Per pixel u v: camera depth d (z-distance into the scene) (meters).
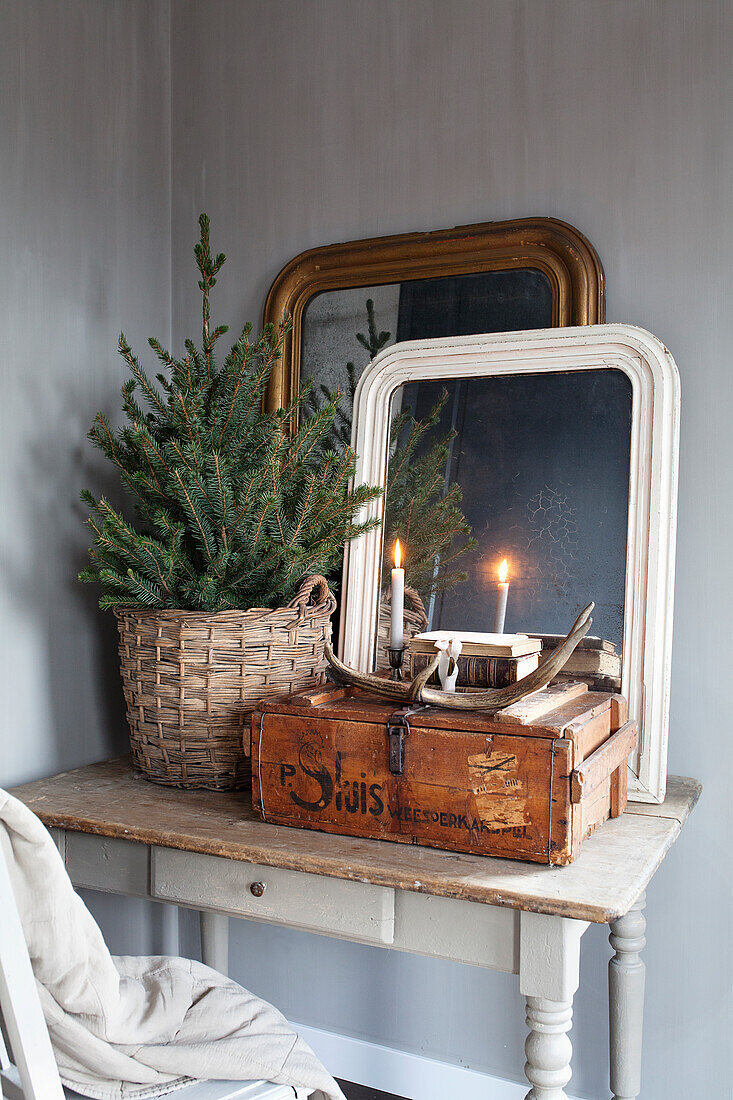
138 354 2.03
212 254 2.11
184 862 1.38
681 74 1.68
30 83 1.74
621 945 1.60
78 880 1.49
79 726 1.87
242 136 2.07
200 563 1.66
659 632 1.56
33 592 1.76
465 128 1.86
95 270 1.90
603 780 1.34
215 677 1.54
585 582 1.62
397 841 1.31
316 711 1.36
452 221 1.87
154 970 1.27
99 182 1.91
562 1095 1.17
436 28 1.89
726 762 1.65
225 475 1.59
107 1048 1.11
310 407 1.96
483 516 1.71
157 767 1.62
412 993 1.93
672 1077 1.71
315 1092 1.27
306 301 1.98
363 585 1.78
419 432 1.78
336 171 1.98
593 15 1.75
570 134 1.77
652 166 1.70
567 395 1.67
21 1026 1.00
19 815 1.04
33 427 1.75
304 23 2.01
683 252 1.68
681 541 1.68
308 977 2.03
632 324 1.72
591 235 1.75
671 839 1.37
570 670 1.61
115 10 1.96
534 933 1.16
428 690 1.36
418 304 1.87
